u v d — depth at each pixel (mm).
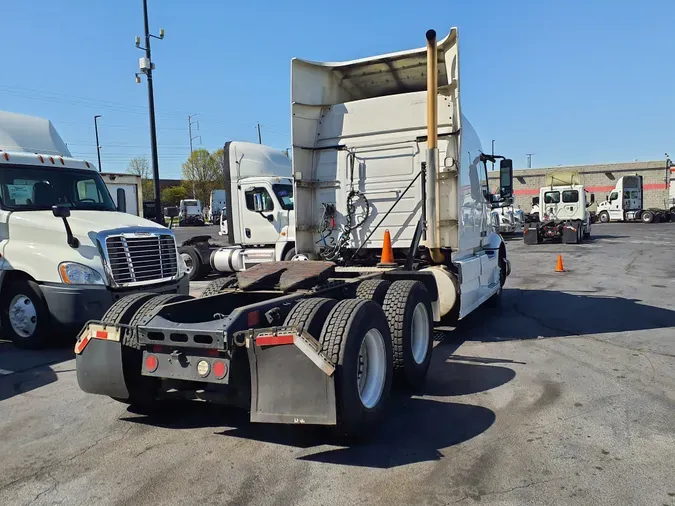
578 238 25391
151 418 4926
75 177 9000
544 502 3314
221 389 4633
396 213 7867
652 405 4918
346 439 4297
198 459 4035
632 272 14969
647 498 3344
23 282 7512
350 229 8125
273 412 3924
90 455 4145
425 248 7613
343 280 5922
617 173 56125
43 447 4309
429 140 6961
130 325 4430
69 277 7270
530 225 26406
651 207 55000
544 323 8656
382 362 4598
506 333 8000
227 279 6043
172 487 3611
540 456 3938
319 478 3689
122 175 16469
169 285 8266
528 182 59812
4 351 7547
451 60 7254
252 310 4305
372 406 4355
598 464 3797
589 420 4590
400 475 3703
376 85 8664
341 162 8203
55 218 7727
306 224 8305
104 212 8625
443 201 7414
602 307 9953
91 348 4652
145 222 8508
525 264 17562
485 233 9273
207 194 75062
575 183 28453
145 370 4344
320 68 8297
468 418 4719
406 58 7809
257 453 4117
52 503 3439
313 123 8359
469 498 3383
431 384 5711
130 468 3908
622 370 6027
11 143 8719
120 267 7641
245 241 14555
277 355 3924
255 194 14227
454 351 7012
